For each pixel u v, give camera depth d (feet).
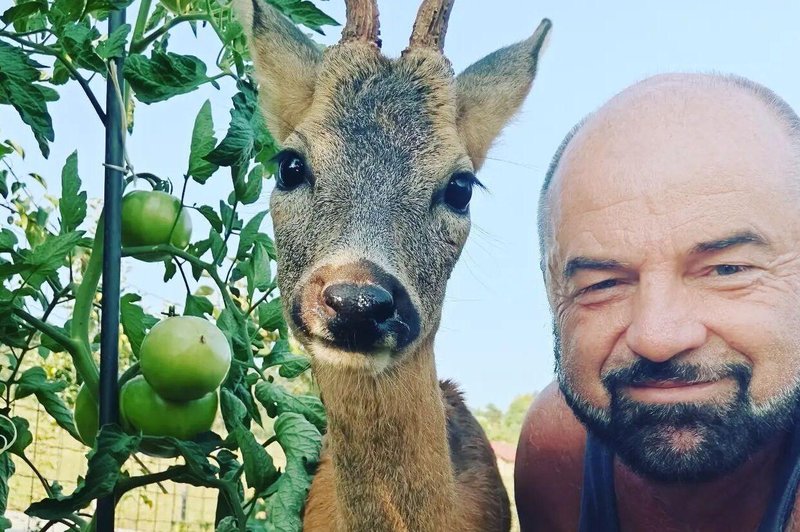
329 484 2.26
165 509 4.13
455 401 2.51
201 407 1.88
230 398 1.90
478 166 2.34
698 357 1.86
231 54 2.18
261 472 1.77
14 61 1.82
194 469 1.84
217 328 1.89
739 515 1.92
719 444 1.87
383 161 2.02
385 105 2.09
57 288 2.09
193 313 2.12
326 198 1.99
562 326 2.02
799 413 1.84
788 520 1.82
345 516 2.11
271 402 1.98
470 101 2.32
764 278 1.85
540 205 2.15
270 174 2.27
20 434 2.06
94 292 1.96
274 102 2.25
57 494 2.14
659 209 1.88
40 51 1.88
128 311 2.11
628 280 1.93
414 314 1.93
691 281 1.87
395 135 2.06
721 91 1.94
